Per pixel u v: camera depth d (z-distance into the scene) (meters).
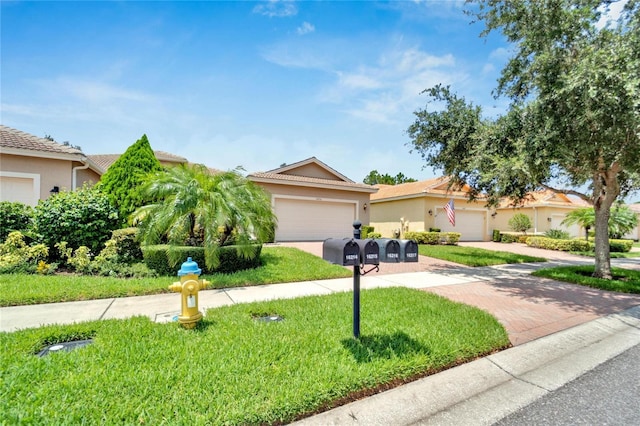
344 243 3.50
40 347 3.64
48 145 11.52
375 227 25.97
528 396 3.06
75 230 8.55
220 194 8.45
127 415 2.35
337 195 18.77
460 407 2.85
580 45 7.10
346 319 4.75
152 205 8.45
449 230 22.59
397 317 4.90
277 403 2.55
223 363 3.19
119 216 10.09
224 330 4.12
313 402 2.64
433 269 10.73
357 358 3.43
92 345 3.57
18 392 2.59
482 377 3.39
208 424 2.30
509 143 8.38
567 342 4.46
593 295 7.29
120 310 5.23
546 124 6.93
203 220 7.86
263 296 6.37
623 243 20.20
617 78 5.71
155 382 2.80
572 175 10.07
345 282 8.02
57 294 5.77
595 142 6.79
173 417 2.36
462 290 7.54
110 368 3.02
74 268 8.11
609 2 6.93
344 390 2.84
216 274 7.82
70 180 11.78
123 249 8.57
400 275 9.47
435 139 10.55
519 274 9.99
